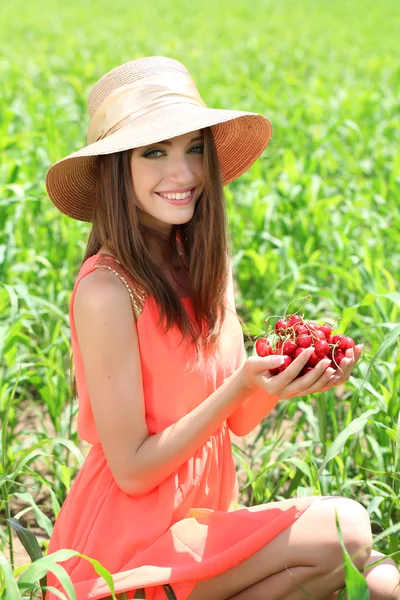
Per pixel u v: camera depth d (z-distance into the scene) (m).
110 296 2.96
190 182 3.04
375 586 2.93
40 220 7.64
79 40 24.61
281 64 19.80
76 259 7.12
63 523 3.20
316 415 5.28
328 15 34.91
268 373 2.83
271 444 4.58
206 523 3.02
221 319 3.17
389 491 3.96
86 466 3.19
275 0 42.19
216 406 2.92
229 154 3.52
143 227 3.20
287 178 7.92
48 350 5.16
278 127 10.81
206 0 42.19
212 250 3.12
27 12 34.59
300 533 2.91
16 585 2.60
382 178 8.96
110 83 3.12
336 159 9.88
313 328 2.88
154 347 3.02
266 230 6.70
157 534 2.99
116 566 2.97
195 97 3.14
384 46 23.56
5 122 8.91
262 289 6.65
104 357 2.96
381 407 4.11
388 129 10.78
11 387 5.02
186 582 2.89
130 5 39.38
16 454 4.10
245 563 2.93
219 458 3.25
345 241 6.13
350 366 2.84
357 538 2.89
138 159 3.00
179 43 23.33
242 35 27.11
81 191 3.30
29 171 8.31
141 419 2.99
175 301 3.02
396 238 6.39
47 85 15.96
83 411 3.14
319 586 2.93
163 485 3.03
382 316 5.07
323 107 12.46
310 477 3.67
